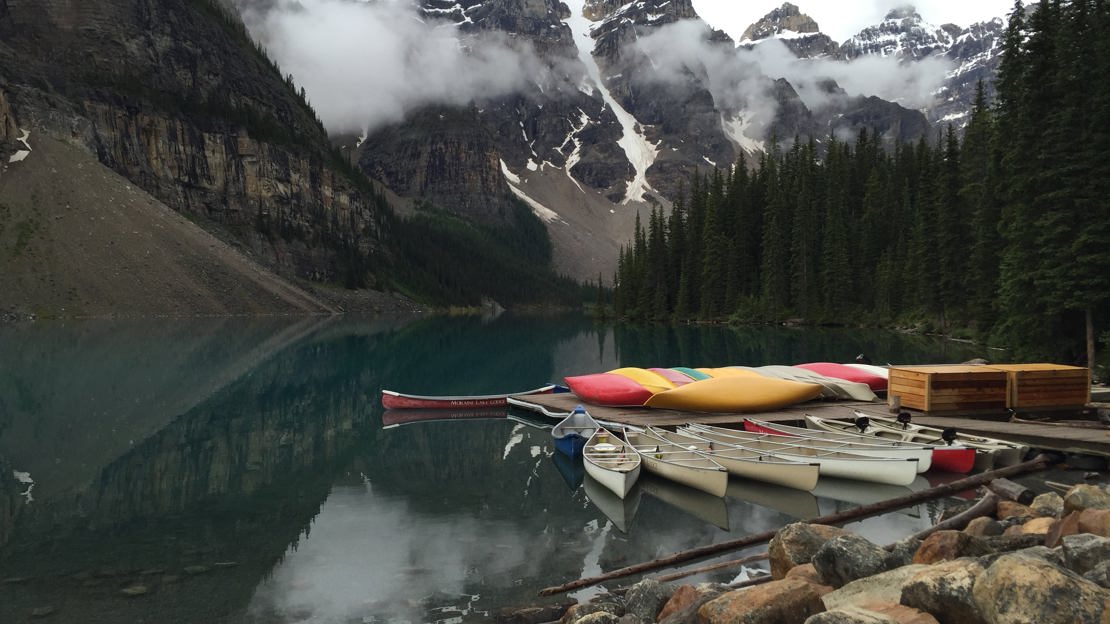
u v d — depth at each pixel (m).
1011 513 13.38
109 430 26.03
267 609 11.26
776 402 27.28
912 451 19.41
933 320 81.38
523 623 10.77
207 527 15.43
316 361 54.06
